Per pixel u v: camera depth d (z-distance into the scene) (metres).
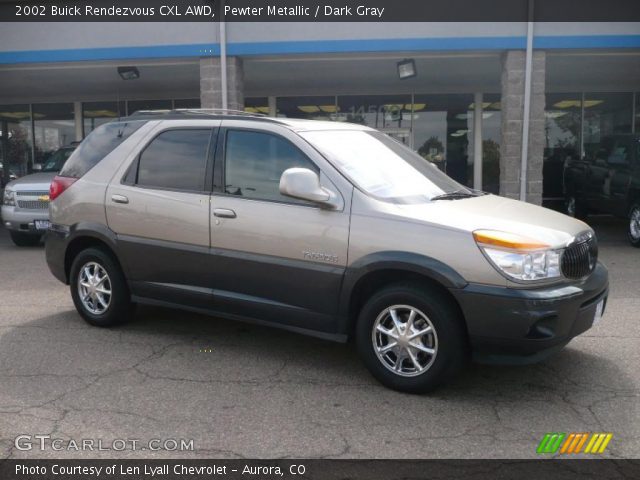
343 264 4.44
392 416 4.00
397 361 4.35
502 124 11.12
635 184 10.83
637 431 3.81
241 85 11.35
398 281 4.36
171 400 4.22
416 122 16.69
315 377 4.65
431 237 4.17
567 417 4.00
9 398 4.24
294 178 4.40
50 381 4.54
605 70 13.95
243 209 4.85
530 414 4.04
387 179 4.78
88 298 5.85
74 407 4.10
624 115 16.64
